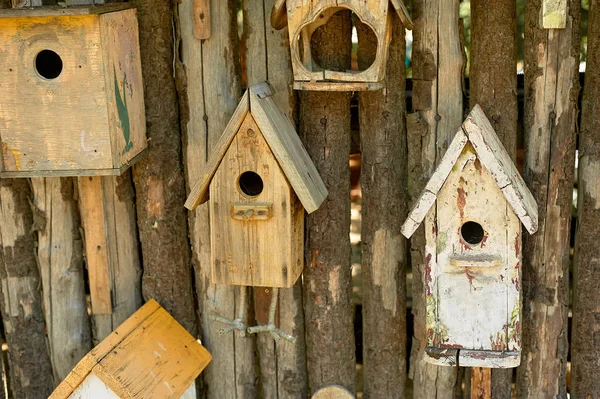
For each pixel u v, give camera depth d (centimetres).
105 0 452
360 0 398
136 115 446
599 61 438
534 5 433
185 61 460
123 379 435
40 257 491
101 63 405
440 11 438
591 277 459
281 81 454
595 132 445
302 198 406
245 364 500
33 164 424
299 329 491
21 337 502
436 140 451
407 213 470
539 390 478
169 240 480
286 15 420
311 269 473
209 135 465
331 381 491
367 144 458
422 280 471
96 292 489
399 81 450
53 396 441
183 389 455
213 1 450
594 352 468
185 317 495
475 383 448
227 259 423
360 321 605
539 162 448
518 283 405
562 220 453
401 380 495
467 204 398
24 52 409
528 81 443
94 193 473
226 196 413
